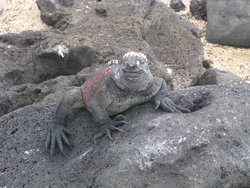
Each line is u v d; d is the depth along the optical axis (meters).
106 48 2.61
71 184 1.90
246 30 3.26
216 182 1.82
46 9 3.41
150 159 1.83
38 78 2.70
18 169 1.97
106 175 1.84
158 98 1.98
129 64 1.87
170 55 2.80
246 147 1.86
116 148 1.88
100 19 2.85
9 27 3.50
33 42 2.78
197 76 2.77
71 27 2.85
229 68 3.10
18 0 3.83
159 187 1.81
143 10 2.82
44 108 2.12
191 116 1.90
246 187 1.87
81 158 1.93
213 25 3.33
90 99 1.97
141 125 1.91
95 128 2.00
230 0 3.25
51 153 1.98
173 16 2.91
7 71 2.63
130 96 1.95
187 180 1.81
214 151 1.84
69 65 2.70
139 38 2.67
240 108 1.92
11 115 2.10
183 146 1.83
